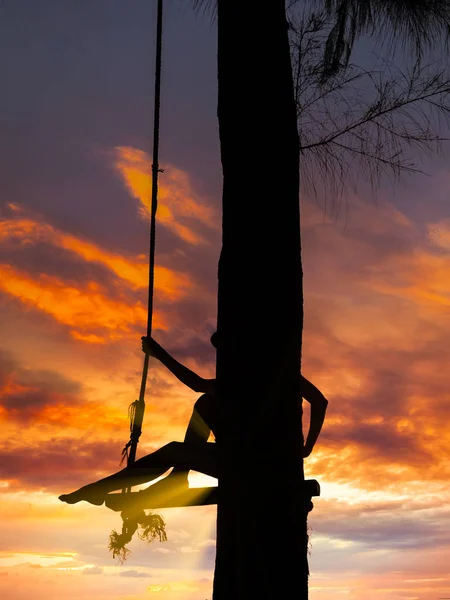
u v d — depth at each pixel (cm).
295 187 331
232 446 299
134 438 400
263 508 290
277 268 314
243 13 348
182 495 354
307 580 292
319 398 357
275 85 339
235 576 287
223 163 336
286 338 307
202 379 361
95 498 353
